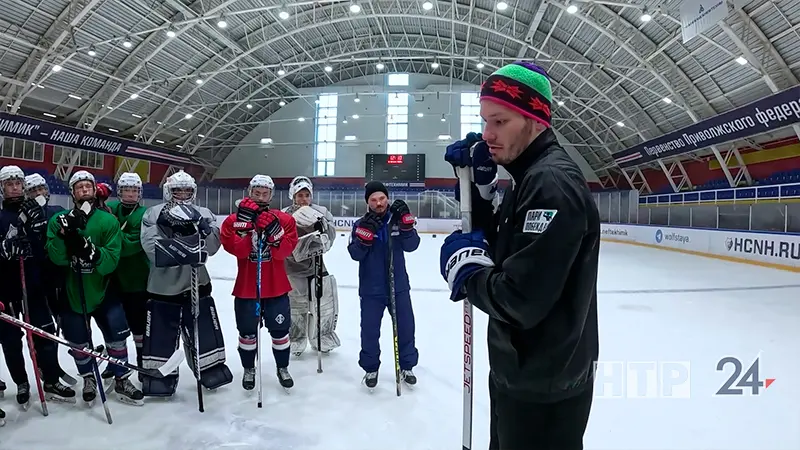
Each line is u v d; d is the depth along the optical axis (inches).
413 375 110.8
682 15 236.8
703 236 453.4
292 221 107.3
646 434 87.8
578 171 37.0
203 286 102.8
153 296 99.8
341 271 322.0
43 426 86.8
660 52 511.8
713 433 88.4
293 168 942.4
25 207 95.1
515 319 35.0
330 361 127.4
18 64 510.9
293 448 80.0
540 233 33.8
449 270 40.5
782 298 226.1
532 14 566.9
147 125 752.3
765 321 176.9
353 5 510.3
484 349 137.9
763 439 86.3
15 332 93.4
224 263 353.1
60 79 569.0
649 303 211.3
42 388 92.8
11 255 91.0
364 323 107.7
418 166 872.9
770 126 442.9
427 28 709.3
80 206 90.2
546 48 626.8
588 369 40.9
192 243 92.5
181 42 604.1
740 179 615.8
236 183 971.3
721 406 100.1
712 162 669.9
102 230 93.9
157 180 857.5
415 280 280.1
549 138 39.6
